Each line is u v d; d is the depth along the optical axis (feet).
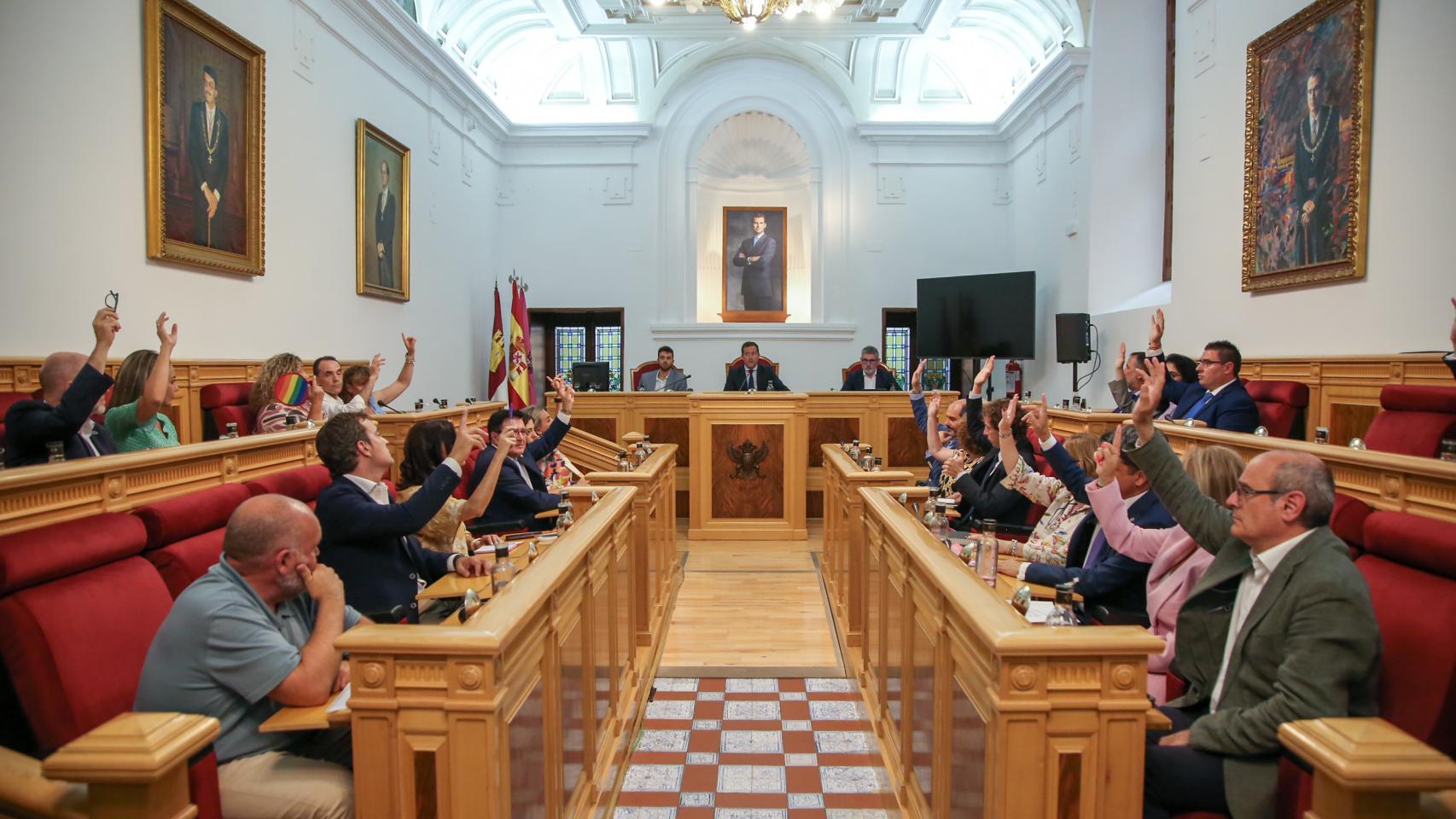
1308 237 18.37
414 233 29.09
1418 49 15.52
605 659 9.88
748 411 23.16
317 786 6.23
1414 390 11.75
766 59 38.60
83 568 6.81
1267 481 6.36
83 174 14.52
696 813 9.13
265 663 6.38
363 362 25.21
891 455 26.20
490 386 34.65
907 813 8.36
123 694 6.57
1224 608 7.00
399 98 27.68
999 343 33.73
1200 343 22.91
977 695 5.99
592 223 38.91
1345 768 4.43
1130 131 29.32
